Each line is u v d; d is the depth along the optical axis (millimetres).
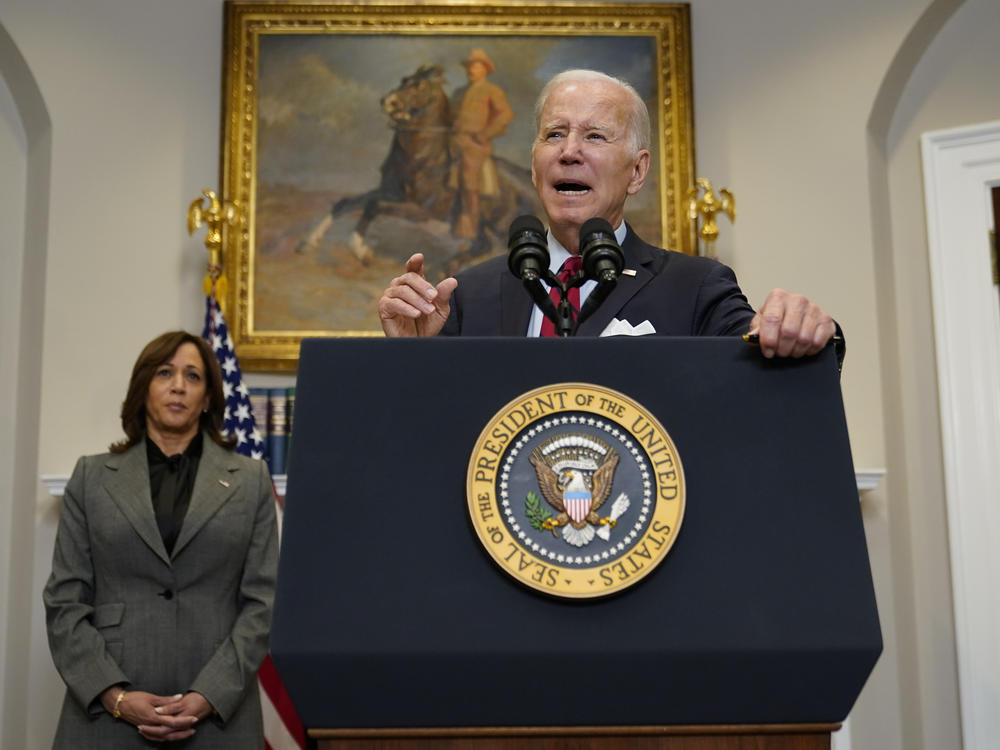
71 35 4613
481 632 1064
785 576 1101
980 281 4207
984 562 4043
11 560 4363
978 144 4277
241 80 4695
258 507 3143
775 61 4629
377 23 4781
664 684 1070
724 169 4645
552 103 1945
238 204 4539
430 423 1147
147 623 2908
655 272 1852
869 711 4055
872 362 4266
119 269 4504
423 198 4691
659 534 1093
